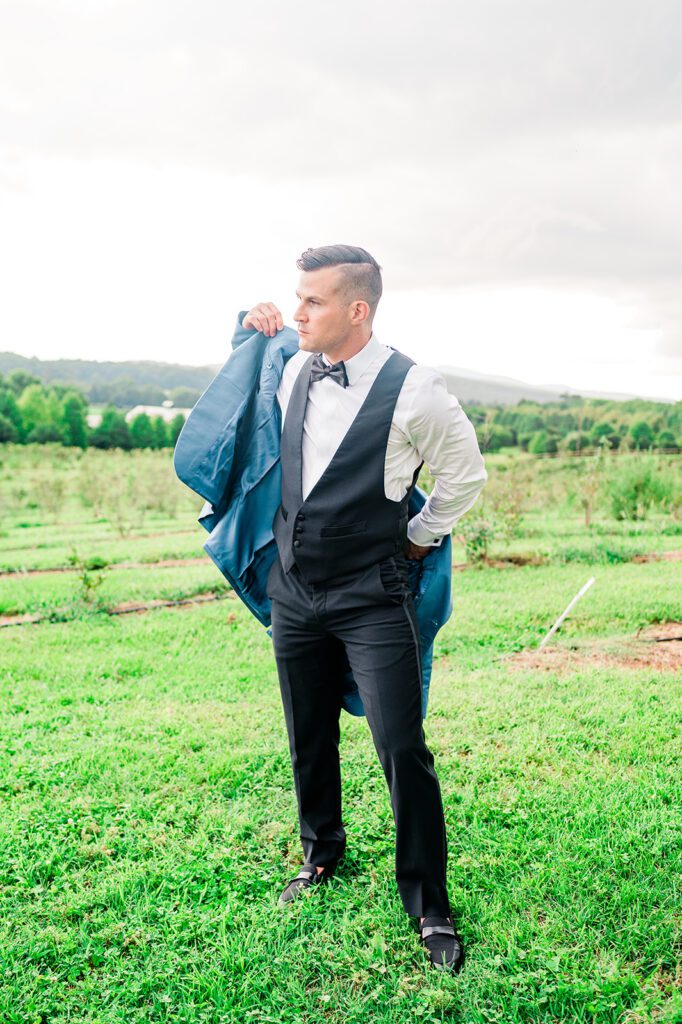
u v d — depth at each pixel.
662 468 13.98
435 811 2.49
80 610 7.50
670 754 3.88
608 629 6.46
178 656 6.03
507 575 8.77
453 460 2.40
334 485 2.38
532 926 2.55
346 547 2.41
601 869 2.87
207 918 2.63
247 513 2.72
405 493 2.47
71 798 3.57
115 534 14.52
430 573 2.71
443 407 2.33
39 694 5.12
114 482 18.80
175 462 2.67
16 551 12.21
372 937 2.57
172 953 2.47
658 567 8.98
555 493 15.85
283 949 2.51
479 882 2.84
